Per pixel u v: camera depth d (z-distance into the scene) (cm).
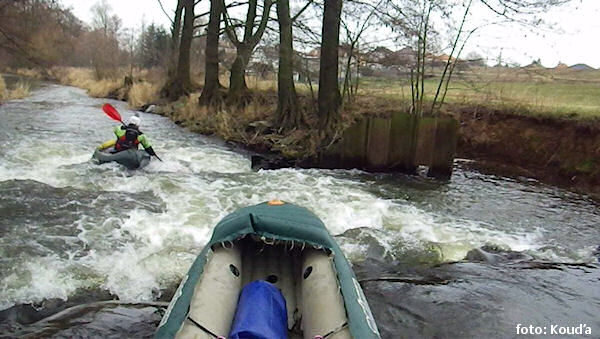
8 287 502
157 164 1069
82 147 1225
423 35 1242
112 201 793
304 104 1609
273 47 1945
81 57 4962
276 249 484
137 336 420
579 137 1121
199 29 3331
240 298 375
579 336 450
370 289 531
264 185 966
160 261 579
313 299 368
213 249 426
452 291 530
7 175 903
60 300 491
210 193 880
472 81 1480
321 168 1191
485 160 1312
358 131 1155
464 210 883
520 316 481
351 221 784
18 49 2236
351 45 1444
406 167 1157
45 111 2020
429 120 1125
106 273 548
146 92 2758
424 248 675
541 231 786
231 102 1902
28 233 637
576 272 603
